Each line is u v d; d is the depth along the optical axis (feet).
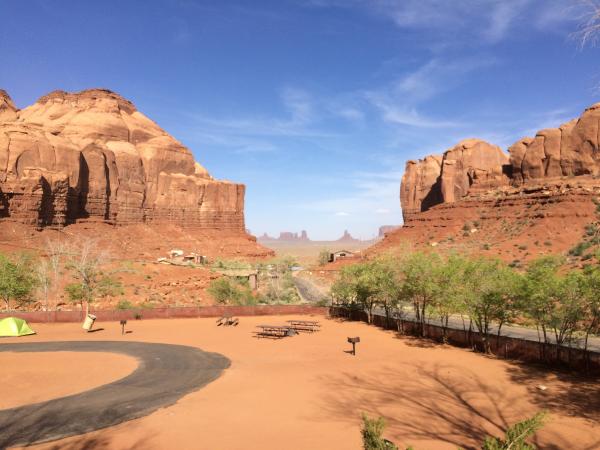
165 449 35.73
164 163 543.39
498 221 367.04
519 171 437.99
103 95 540.93
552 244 286.66
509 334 113.09
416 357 76.74
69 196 372.99
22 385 57.06
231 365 69.41
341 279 147.33
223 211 601.21
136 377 61.26
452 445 35.63
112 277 217.15
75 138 435.12
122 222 449.06
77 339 96.84
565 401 49.39
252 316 142.82
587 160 388.37
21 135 341.82
